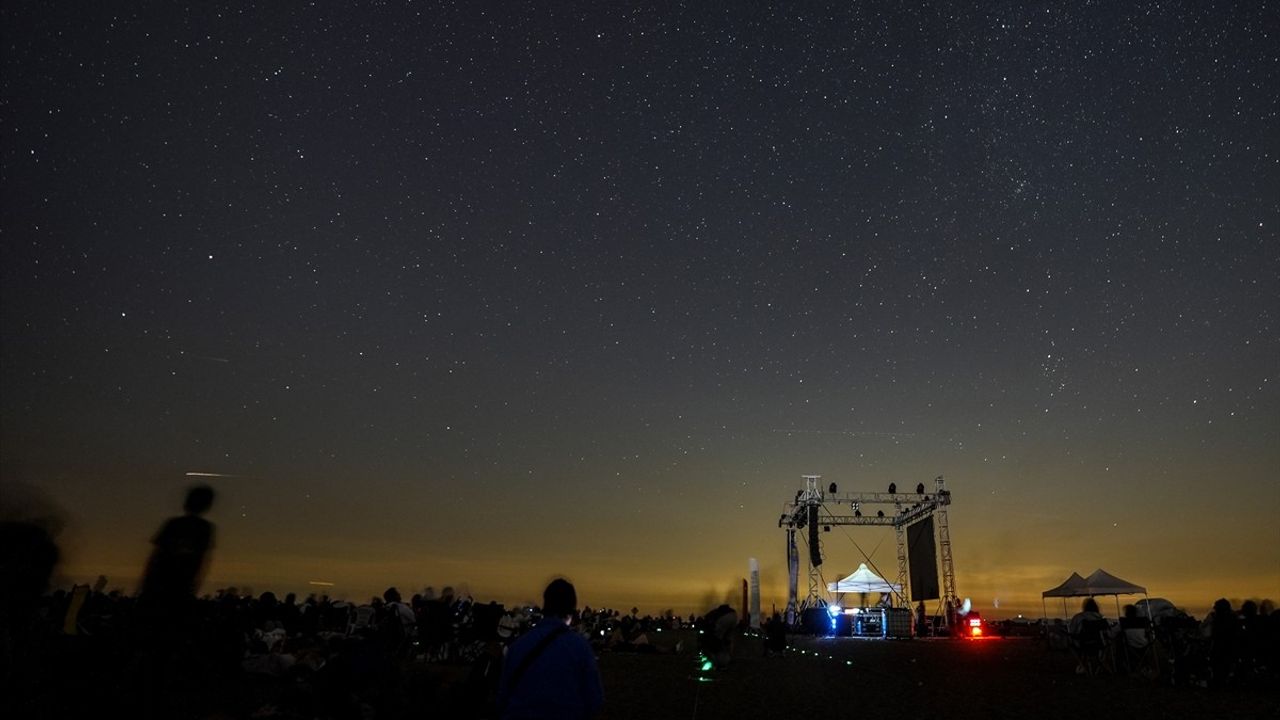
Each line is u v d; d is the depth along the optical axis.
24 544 7.18
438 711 9.70
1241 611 16.48
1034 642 37.62
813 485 44.06
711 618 20.73
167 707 10.48
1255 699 13.91
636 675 18.98
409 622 14.84
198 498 8.79
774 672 19.77
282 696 10.31
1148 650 17.72
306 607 21.86
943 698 14.16
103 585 14.01
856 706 13.10
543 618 4.69
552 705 4.32
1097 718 11.69
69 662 8.73
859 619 43.06
